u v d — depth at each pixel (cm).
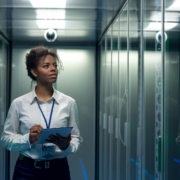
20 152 228
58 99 231
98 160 624
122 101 373
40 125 214
